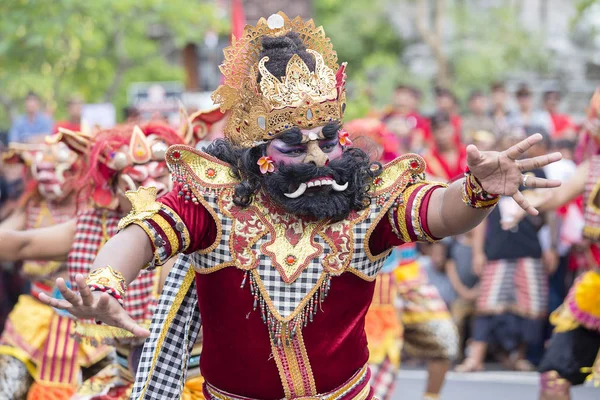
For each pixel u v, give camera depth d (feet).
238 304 13.94
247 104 14.11
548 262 36.65
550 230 36.70
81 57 66.03
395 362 25.84
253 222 13.91
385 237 14.14
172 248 13.73
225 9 79.05
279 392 14.14
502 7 103.04
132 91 61.16
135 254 13.43
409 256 27.81
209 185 13.97
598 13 57.62
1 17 56.54
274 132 13.71
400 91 47.26
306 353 14.01
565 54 100.89
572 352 24.53
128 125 20.07
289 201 13.70
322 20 110.01
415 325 27.58
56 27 57.62
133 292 19.13
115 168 19.15
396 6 110.52
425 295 27.68
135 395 14.83
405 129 46.01
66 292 12.30
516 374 36.35
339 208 13.69
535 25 110.83
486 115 51.47
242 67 14.35
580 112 95.96
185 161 14.02
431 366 27.81
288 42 14.21
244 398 14.26
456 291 38.04
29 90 59.57
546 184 12.60
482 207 13.00
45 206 24.89
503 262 35.99
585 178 24.73
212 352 14.40
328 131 13.71
